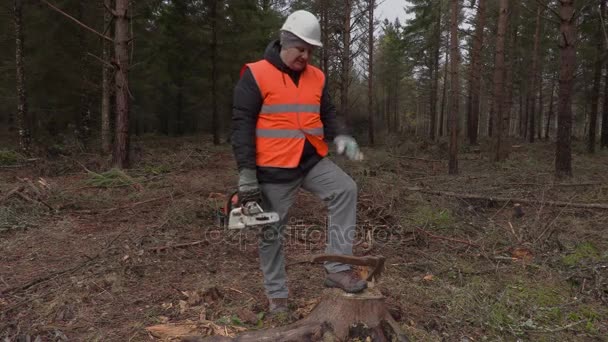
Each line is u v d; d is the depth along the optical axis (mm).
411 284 3594
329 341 2398
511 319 3111
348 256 2447
